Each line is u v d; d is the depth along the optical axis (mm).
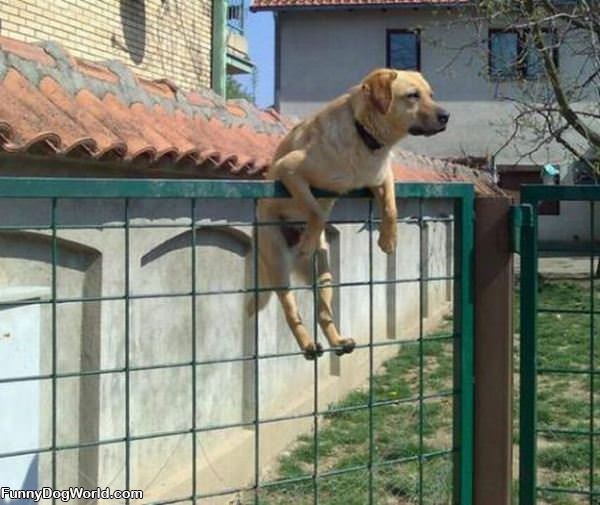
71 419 5641
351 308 11000
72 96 5762
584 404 9406
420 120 4418
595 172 18500
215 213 6941
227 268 7375
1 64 5328
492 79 21359
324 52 29250
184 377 6801
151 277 6285
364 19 28969
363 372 11219
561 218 27359
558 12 16891
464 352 3656
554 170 27828
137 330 6148
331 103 4148
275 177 4008
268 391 8266
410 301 14430
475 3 18031
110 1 11703
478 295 3656
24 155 4758
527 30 18172
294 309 4215
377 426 8727
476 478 3672
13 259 5062
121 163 5477
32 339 4172
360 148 4047
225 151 6852
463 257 3645
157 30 12953
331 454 7977
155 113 6805
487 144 28828
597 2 15820
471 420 3672
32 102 5191
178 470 6680
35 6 10141
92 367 5680
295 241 4219
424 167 16281
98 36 11445
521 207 3604
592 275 3822
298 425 8617
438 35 28359
